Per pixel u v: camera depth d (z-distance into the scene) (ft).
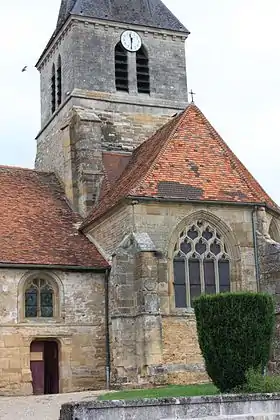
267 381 57.41
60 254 93.15
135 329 83.51
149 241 84.28
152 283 82.33
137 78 118.01
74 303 91.20
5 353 86.07
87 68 114.21
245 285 88.79
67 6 120.37
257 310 61.57
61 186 112.88
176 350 84.02
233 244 89.76
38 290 90.48
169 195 87.35
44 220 101.04
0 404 72.74
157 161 91.86
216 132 100.37
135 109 115.75
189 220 88.53
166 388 72.54
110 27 117.50
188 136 97.40
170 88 119.75
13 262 88.02
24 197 105.70
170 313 84.74
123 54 118.21
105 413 45.06
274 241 90.74
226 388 60.59
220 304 61.41
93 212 101.19
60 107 117.70
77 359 89.61
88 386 89.25
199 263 88.43
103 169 107.14
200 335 62.80
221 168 94.63
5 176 109.81
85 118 108.06
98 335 91.25
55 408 65.36
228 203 89.40
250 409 49.11
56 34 121.49
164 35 121.49
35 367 89.35
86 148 107.04
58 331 89.45
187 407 47.39
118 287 84.23
